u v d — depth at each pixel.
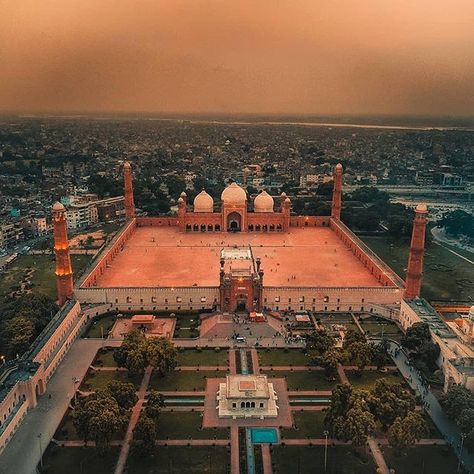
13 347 192.62
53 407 170.50
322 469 143.25
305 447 152.38
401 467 144.00
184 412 168.50
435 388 181.50
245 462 145.75
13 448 150.88
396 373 190.88
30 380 168.00
